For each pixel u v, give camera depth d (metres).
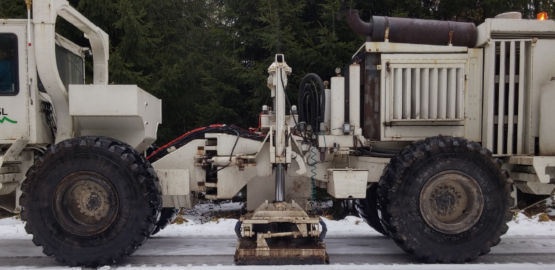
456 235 3.53
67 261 3.47
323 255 3.45
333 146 3.87
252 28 8.84
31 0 3.59
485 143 3.91
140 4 8.34
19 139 3.58
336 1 7.83
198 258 3.91
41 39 3.54
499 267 3.42
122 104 3.61
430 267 3.38
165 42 8.91
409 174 3.52
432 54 3.94
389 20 3.94
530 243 4.52
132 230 3.47
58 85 3.63
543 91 3.80
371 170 3.96
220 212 8.01
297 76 8.09
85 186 3.50
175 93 8.50
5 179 3.59
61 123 3.76
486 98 3.90
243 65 9.07
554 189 3.81
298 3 8.29
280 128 3.68
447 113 3.94
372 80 3.97
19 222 6.13
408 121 3.88
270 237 3.55
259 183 4.23
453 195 3.59
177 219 6.08
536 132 3.88
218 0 9.91
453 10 8.68
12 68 3.64
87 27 4.33
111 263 3.51
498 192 3.55
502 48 3.86
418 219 3.51
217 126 4.17
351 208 4.89
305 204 4.17
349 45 7.86
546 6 8.55
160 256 3.99
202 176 4.04
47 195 3.46
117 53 7.89
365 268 3.34
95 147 3.47
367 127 3.98
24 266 3.65
